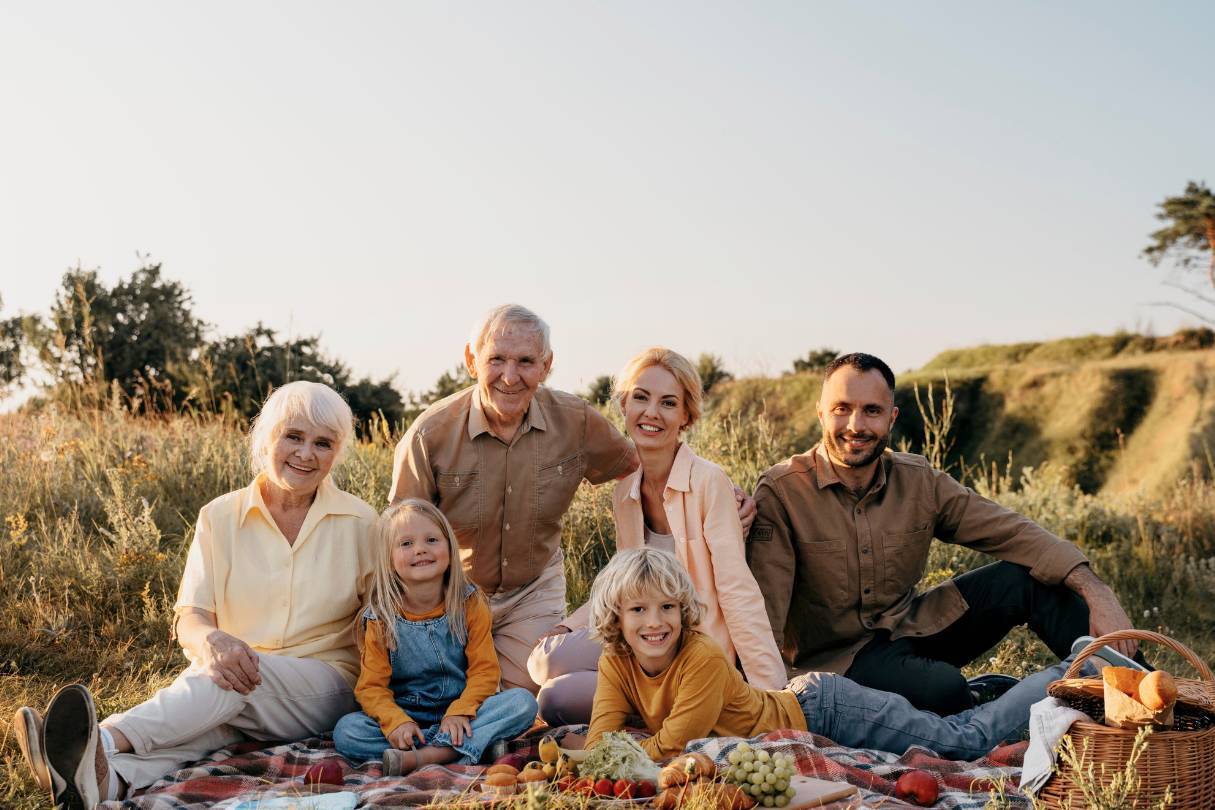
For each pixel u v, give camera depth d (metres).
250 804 3.35
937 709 4.49
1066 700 3.52
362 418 13.47
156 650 5.43
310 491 4.29
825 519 4.71
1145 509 9.27
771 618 4.71
